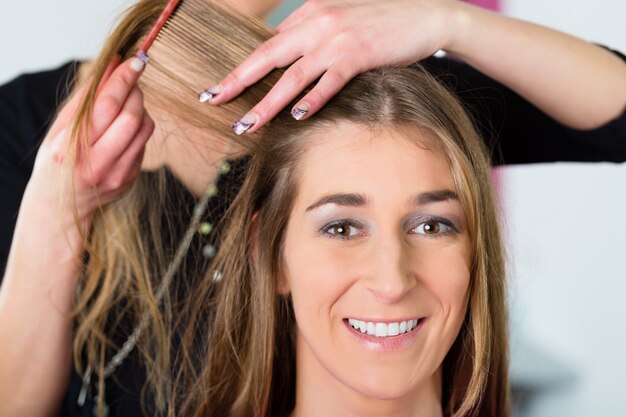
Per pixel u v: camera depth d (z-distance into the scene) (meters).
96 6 1.79
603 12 2.55
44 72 1.65
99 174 1.22
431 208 1.14
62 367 1.44
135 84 1.21
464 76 1.56
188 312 1.49
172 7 1.19
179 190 1.47
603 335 2.58
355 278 1.12
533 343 2.58
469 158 1.19
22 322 1.38
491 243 1.25
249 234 1.30
